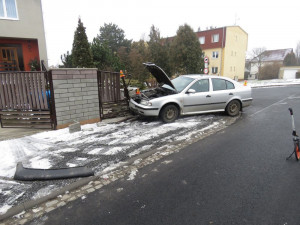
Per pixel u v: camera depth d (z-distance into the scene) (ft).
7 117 18.56
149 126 20.15
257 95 44.91
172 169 12.04
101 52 54.54
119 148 14.73
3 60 39.99
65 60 59.36
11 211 8.37
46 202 9.11
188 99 21.68
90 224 7.82
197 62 62.85
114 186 10.34
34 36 40.01
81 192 9.86
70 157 13.21
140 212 8.47
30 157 13.14
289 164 12.60
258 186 10.26
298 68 129.59
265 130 19.42
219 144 15.90
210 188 10.12
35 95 17.92
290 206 8.75
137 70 62.90
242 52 115.34
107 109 24.17
